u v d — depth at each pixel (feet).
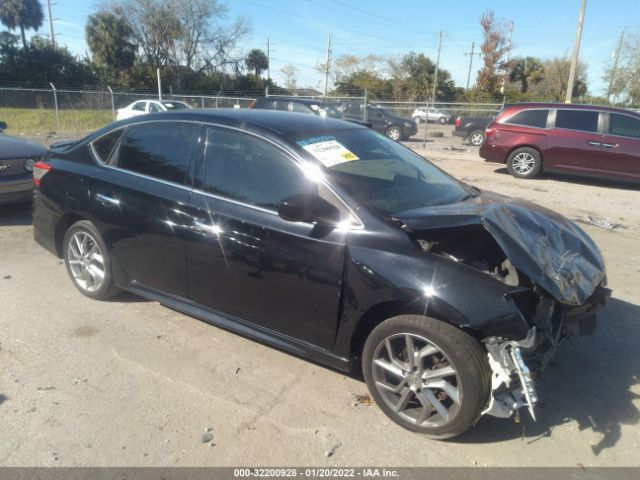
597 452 8.96
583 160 34.55
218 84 167.12
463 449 8.96
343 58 189.78
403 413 9.41
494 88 145.28
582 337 13.07
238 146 11.23
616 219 25.50
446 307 8.52
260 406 9.93
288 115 12.67
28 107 75.00
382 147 12.64
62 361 11.25
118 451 8.63
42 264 16.96
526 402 8.53
